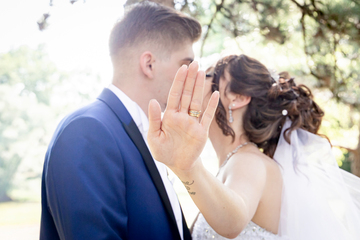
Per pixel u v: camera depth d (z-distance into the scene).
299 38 4.63
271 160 1.92
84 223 1.25
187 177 1.22
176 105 1.18
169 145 1.19
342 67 4.73
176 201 1.80
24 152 23.42
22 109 24.70
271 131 1.99
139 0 2.24
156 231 1.49
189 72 1.16
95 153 1.36
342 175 2.00
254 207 1.57
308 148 2.00
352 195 1.96
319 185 1.89
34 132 23.97
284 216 1.80
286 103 2.00
